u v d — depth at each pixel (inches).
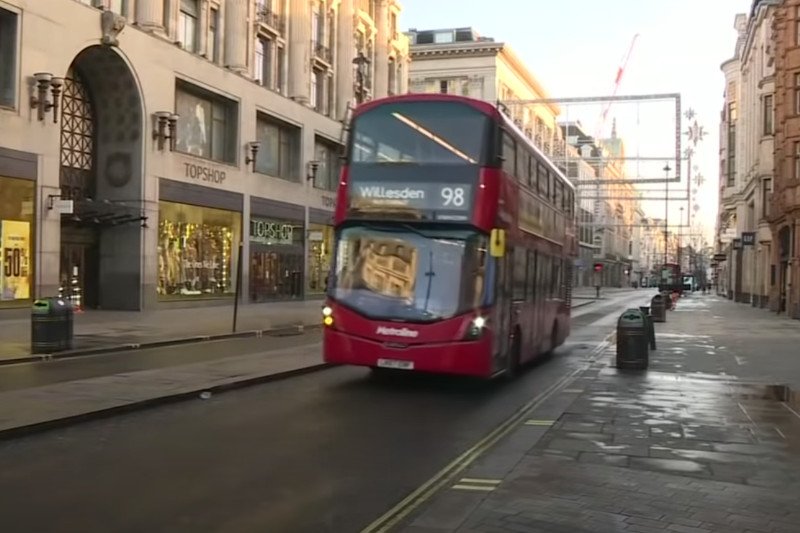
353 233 491.2
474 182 472.4
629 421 390.0
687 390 500.4
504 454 317.1
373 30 2119.8
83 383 478.0
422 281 472.4
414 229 480.1
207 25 1364.4
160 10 1219.2
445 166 478.0
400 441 343.9
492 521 223.9
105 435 350.0
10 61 954.1
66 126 1144.2
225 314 1198.3
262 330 937.5
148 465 293.7
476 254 470.3
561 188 741.3
